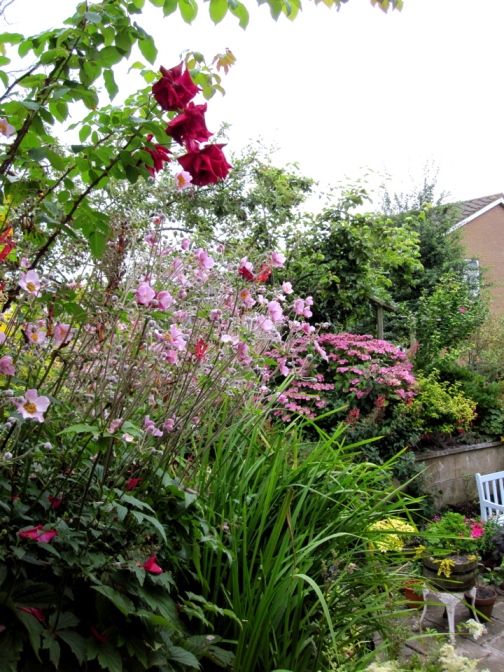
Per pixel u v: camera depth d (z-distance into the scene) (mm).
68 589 1153
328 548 1876
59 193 1390
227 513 1859
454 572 3609
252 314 2184
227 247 2529
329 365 5746
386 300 7145
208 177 1360
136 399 1429
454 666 1386
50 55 1182
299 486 2014
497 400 6797
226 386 1879
